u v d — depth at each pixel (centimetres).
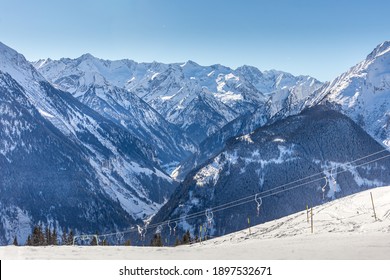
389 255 2853
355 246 3253
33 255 3123
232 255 3134
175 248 3762
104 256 3152
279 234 6334
